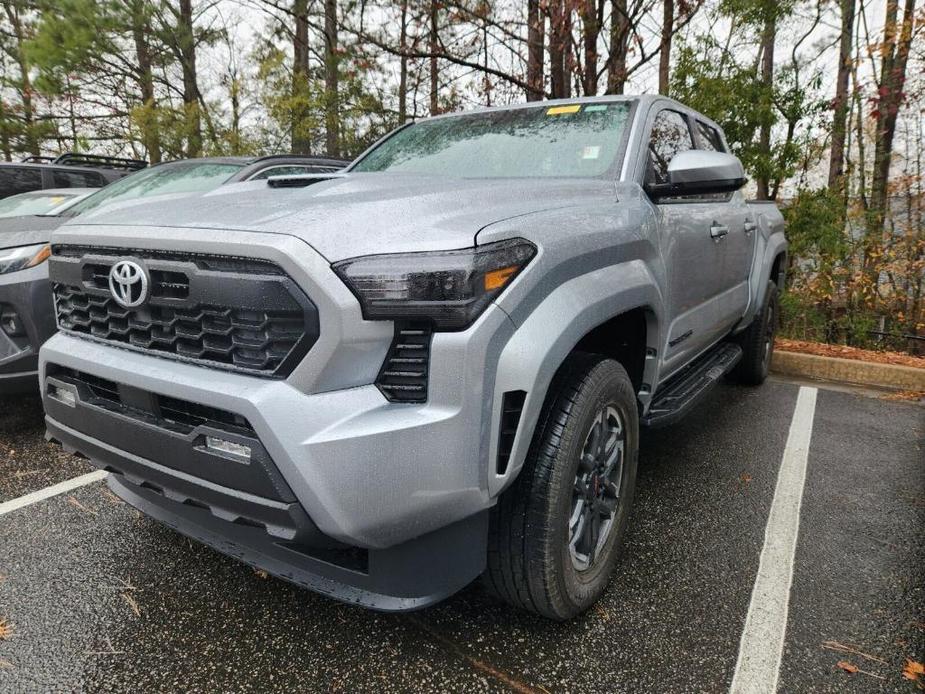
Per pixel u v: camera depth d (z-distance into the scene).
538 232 1.88
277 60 10.59
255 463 1.63
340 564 1.88
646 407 2.67
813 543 2.70
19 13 9.89
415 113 10.09
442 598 1.84
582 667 1.96
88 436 2.06
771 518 2.92
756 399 4.97
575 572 2.10
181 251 1.77
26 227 3.89
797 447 3.87
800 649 2.04
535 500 1.91
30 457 3.54
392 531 1.66
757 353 5.03
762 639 2.08
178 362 1.82
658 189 2.65
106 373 1.93
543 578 1.96
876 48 7.71
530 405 1.74
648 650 2.04
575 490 2.11
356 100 10.39
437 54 6.19
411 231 1.70
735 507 3.04
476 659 2.00
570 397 1.98
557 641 2.08
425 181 2.47
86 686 1.88
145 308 1.88
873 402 4.96
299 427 1.58
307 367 1.60
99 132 12.64
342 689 1.88
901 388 5.42
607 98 3.18
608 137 2.89
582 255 2.01
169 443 1.80
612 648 2.05
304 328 1.59
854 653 2.02
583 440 2.01
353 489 1.58
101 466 2.11
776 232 5.12
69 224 2.21
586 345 2.48
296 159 5.70
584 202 2.32
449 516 1.71
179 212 1.98
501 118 3.33
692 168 2.52
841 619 2.19
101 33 9.41
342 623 2.17
